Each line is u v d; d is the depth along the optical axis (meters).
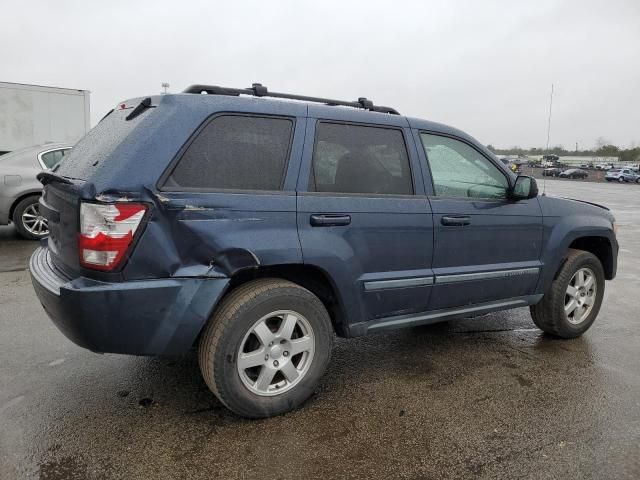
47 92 15.66
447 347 4.28
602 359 4.07
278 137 3.02
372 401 3.27
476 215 3.73
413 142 3.54
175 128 2.71
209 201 2.71
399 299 3.43
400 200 3.39
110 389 3.35
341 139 3.24
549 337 4.59
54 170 3.46
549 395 3.40
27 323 4.53
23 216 8.22
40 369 3.63
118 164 2.58
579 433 2.93
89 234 2.54
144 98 3.02
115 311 2.54
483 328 4.80
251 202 2.82
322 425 2.96
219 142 2.82
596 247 4.86
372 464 2.60
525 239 4.06
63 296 2.55
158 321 2.64
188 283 2.67
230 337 2.79
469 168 3.84
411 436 2.87
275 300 2.91
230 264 2.75
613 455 2.72
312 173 3.07
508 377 3.68
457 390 3.46
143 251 2.57
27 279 5.96
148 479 2.44
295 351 3.05
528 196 3.87
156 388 3.37
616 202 24.98
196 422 2.96
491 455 2.70
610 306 5.70
